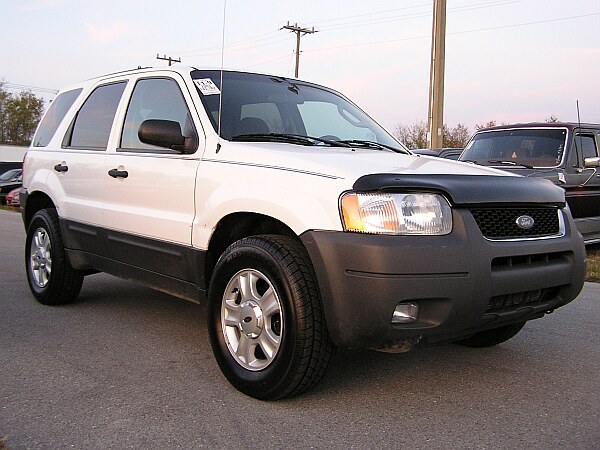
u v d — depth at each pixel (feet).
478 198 10.93
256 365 11.68
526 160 31.73
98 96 18.11
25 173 20.49
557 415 11.17
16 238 38.24
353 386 12.42
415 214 10.46
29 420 10.62
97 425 10.46
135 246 14.97
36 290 19.08
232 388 12.22
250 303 11.69
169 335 15.88
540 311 12.10
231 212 12.21
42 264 18.99
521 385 12.67
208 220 12.76
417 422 10.77
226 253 12.20
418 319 10.49
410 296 10.16
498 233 11.33
